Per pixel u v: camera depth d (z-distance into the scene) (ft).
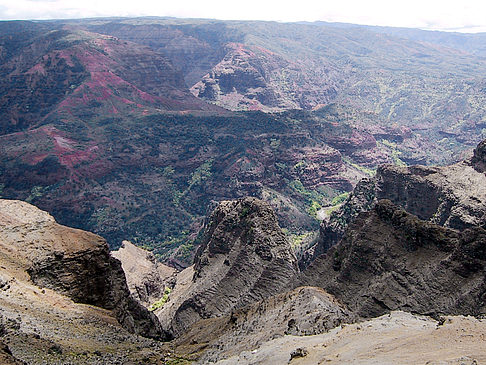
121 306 230.89
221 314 290.97
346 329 139.13
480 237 194.18
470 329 103.45
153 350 184.55
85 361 140.56
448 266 199.62
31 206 273.33
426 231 218.59
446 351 92.79
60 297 200.54
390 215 241.35
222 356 173.47
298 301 211.00
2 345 113.60
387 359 97.50
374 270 229.86
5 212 255.50
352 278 237.45
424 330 115.55
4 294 177.06
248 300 288.30
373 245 237.66
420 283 203.82
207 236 431.43
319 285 254.27
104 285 223.71
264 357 137.80
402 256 222.07
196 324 277.23
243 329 211.00
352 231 264.52
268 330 189.47
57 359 133.69
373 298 212.84
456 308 183.73
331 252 271.49
